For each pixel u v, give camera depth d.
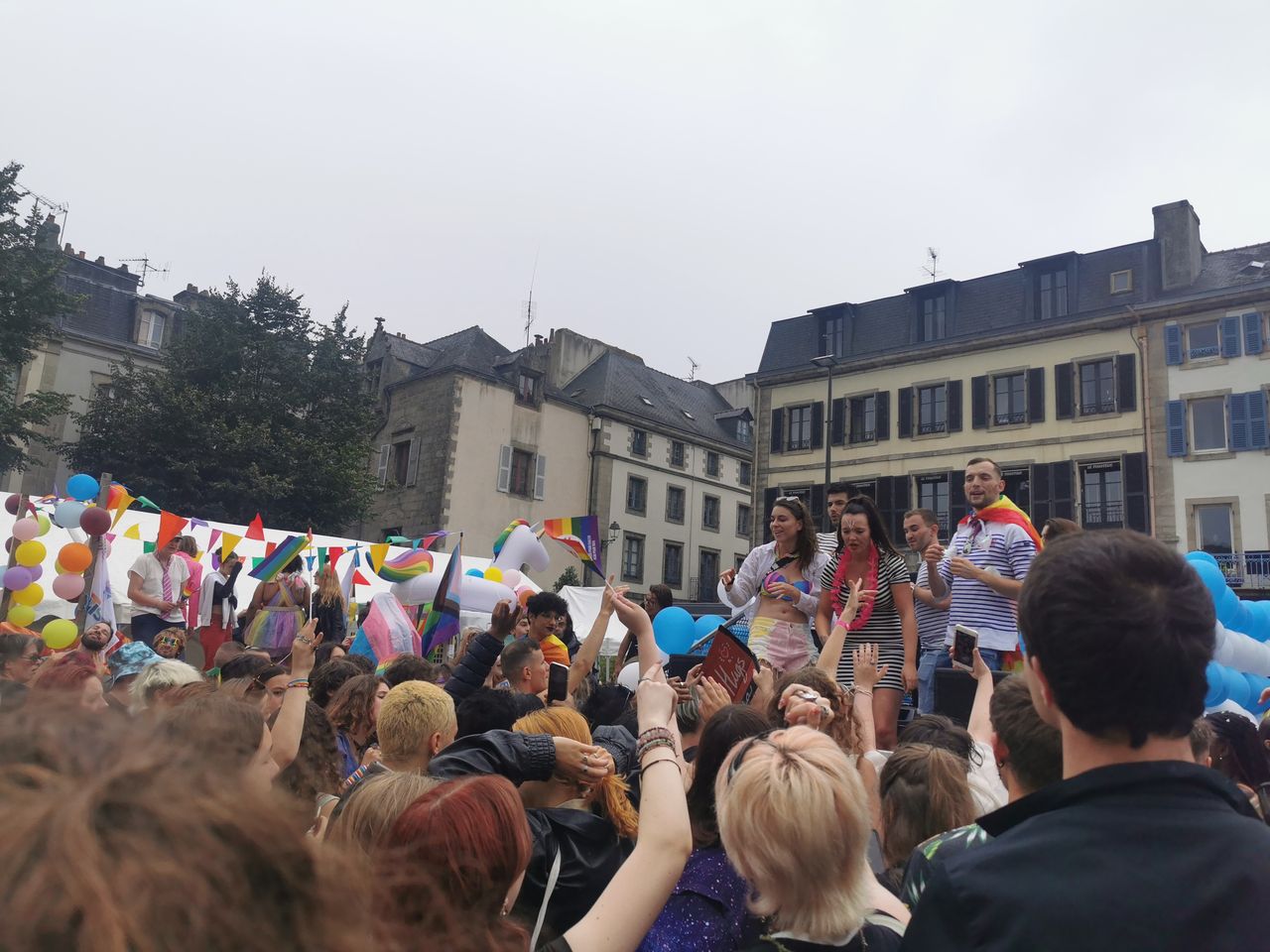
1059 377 30.03
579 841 2.67
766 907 2.00
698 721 3.33
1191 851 1.27
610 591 4.57
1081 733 1.45
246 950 0.65
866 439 33.84
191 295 37.94
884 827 2.92
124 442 27.77
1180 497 27.28
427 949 1.52
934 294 33.59
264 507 28.88
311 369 30.83
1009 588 5.07
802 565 5.75
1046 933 1.23
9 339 25.25
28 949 0.56
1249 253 28.95
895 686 4.98
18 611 8.24
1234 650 6.33
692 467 44.91
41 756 0.70
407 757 3.29
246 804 0.73
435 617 7.53
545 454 39.19
